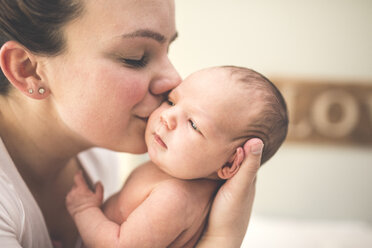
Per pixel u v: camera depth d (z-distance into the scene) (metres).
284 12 2.95
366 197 3.02
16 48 0.68
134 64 0.71
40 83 0.71
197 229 0.76
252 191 0.78
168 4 0.69
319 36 2.95
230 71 0.79
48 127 0.78
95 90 0.69
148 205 0.71
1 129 0.78
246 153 0.71
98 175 1.08
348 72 2.97
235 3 2.94
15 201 0.67
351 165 3.00
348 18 2.93
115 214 0.79
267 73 2.97
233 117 0.73
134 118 0.76
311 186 3.04
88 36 0.65
